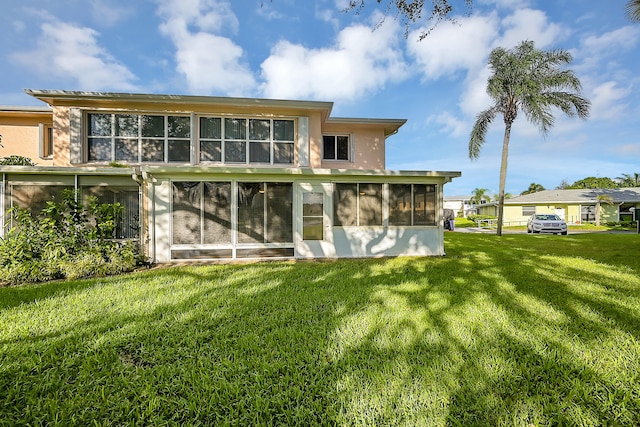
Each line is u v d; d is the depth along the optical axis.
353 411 2.05
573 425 1.95
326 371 2.60
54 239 6.64
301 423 1.99
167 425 1.99
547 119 14.20
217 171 8.19
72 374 2.58
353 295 4.77
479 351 2.86
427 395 2.21
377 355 2.85
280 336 3.29
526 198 30.19
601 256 8.66
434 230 9.43
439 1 5.39
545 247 11.04
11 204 7.48
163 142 9.92
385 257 9.11
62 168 7.48
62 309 4.13
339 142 12.94
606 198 26.20
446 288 5.12
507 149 15.84
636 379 2.40
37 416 2.08
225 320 3.77
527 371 2.51
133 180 8.13
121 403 2.18
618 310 3.96
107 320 3.73
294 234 8.88
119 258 6.86
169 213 8.33
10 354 2.86
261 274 6.47
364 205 9.18
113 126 9.68
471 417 2.01
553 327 3.41
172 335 3.30
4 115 10.63
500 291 4.91
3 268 5.86
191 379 2.49
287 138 10.70
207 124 10.20
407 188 9.38
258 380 2.46
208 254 8.46
